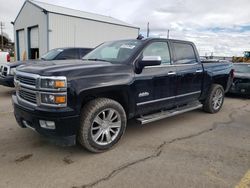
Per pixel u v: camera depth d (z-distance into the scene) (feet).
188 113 20.13
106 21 77.77
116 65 12.19
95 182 9.11
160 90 14.28
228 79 21.27
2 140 12.87
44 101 10.12
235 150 12.41
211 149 12.47
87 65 11.55
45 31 65.72
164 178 9.48
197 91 17.74
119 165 10.49
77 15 71.31
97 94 11.53
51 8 70.28
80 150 11.94
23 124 11.89
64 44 68.08
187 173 9.90
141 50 13.35
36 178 9.30
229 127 16.47
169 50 15.25
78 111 10.48
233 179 9.53
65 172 9.80
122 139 13.65
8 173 9.61
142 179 9.37
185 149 12.40
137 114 13.53
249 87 27.81
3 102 22.16
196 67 17.22
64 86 10.00
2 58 32.86
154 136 14.28
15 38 85.97
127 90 12.30
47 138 10.85
